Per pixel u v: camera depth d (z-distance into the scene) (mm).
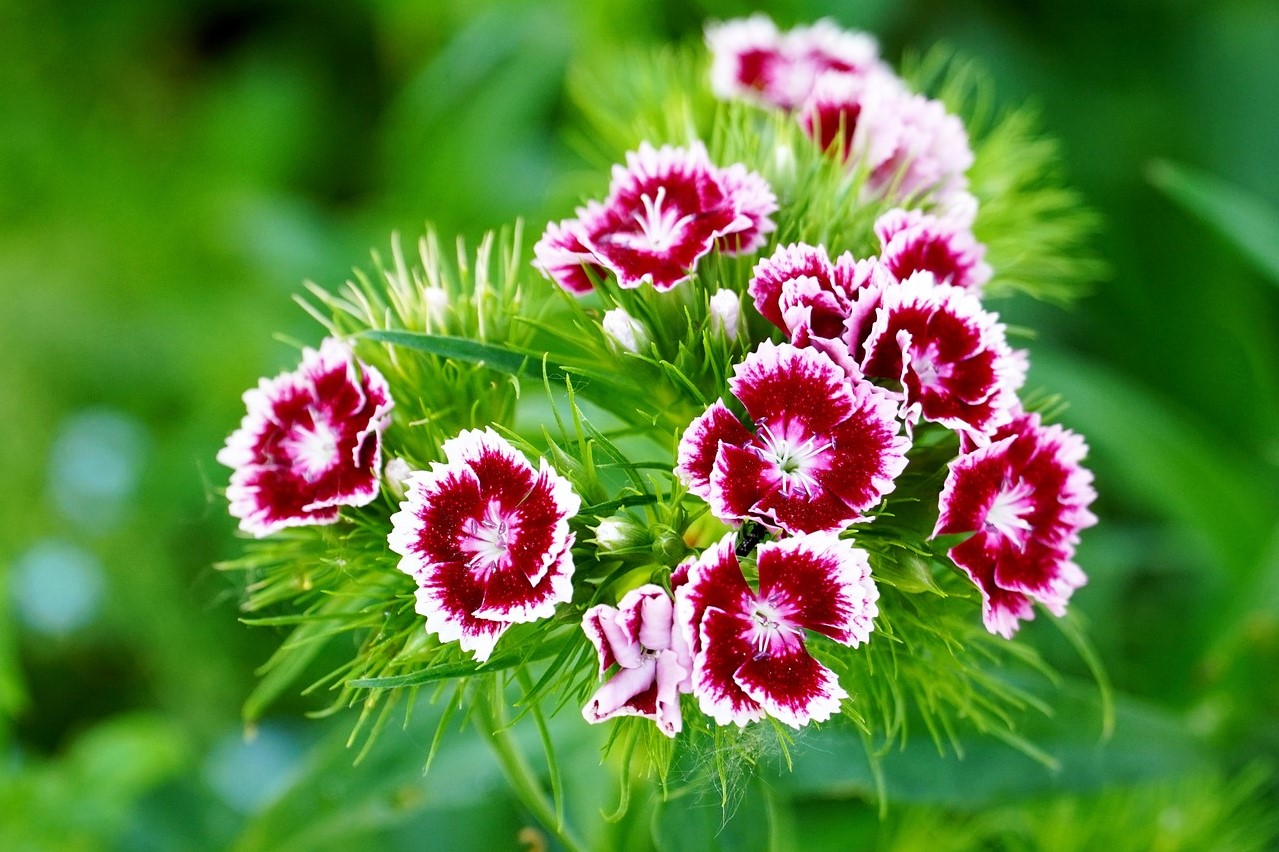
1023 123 341
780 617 260
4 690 367
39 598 469
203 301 528
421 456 286
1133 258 458
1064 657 380
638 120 336
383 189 551
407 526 264
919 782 302
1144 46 477
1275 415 438
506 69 478
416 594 263
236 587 314
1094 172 464
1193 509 366
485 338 288
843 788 300
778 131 307
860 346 269
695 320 279
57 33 586
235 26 607
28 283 535
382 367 288
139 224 555
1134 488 399
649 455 303
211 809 399
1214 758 319
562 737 320
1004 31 476
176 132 581
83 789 381
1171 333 456
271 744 434
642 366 279
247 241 473
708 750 271
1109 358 462
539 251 282
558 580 260
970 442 270
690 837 293
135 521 475
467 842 375
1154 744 311
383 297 355
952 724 305
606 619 258
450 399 288
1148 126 466
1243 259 446
